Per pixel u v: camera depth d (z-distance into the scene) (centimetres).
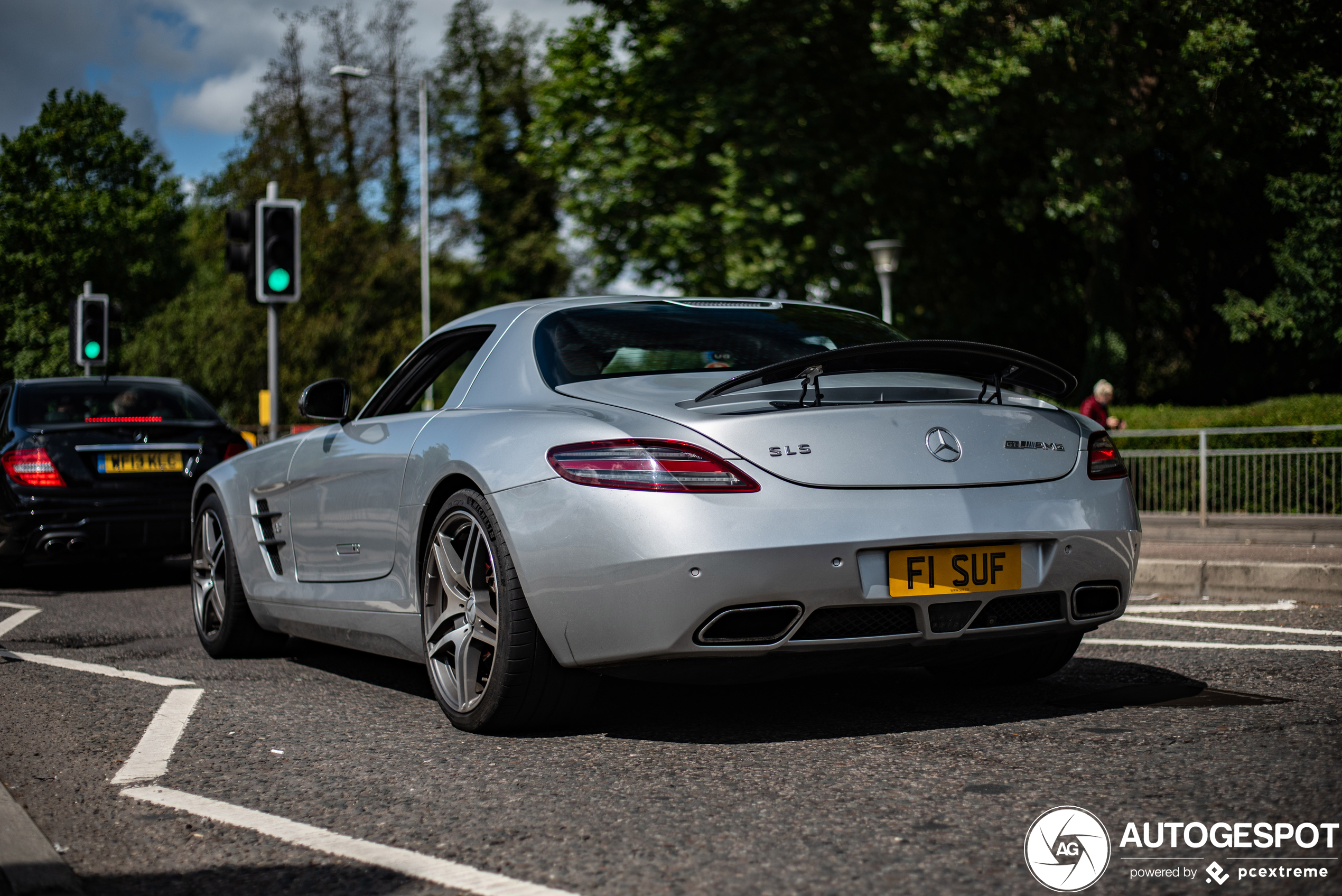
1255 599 759
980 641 361
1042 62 1833
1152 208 2328
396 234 4453
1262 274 2356
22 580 983
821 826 283
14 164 4600
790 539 329
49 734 409
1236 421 1324
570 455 352
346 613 470
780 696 442
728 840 276
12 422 939
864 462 344
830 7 2100
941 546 347
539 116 2569
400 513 428
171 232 4759
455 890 249
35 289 4525
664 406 356
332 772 350
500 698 374
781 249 2133
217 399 2862
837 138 2205
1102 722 384
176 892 253
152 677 520
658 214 2331
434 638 415
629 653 340
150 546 926
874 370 371
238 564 565
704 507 330
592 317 432
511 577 369
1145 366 2697
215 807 315
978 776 323
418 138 4469
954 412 364
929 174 2262
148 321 2998
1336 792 293
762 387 357
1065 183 1934
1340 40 1884
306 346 2945
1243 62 1781
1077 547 366
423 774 344
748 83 2092
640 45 2312
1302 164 1958
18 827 293
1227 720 379
